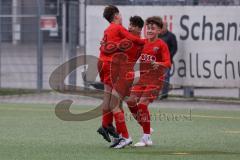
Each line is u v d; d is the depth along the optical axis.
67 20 77.25
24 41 85.50
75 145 40.78
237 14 68.06
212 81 69.19
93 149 39.12
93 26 72.38
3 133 46.28
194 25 69.25
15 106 64.94
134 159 35.56
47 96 73.62
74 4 76.12
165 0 71.31
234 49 68.31
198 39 69.19
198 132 47.59
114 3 73.31
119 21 40.06
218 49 68.75
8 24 83.19
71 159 35.56
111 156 36.53
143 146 40.31
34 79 86.62
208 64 69.12
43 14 79.06
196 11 69.12
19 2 83.88
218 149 39.41
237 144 41.56
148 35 40.41
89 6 72.44
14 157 36.19
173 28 69.81
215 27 68.75
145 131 40.44
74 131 47.59
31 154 37.22
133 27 40.62
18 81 84.88
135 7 70.75
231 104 68.31
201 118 56.31
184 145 41.06
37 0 75.81
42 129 48.59
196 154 37.44
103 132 39.19
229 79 68.69
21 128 49.06
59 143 41.62
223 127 50.66
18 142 41.97
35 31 84.25
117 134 39.34
